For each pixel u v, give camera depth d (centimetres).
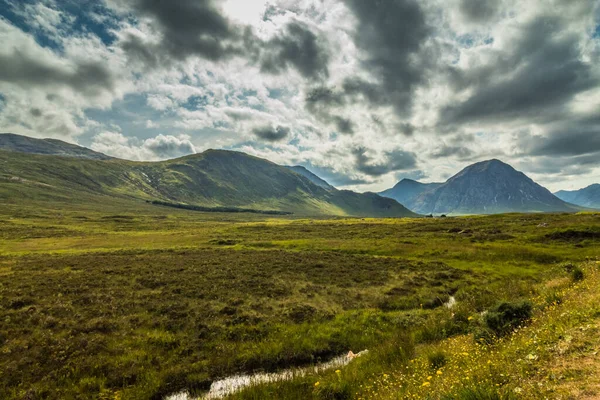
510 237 5600
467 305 2136
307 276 3409
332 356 1886
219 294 2731
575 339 841
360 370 1458
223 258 4488
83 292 2670
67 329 1944
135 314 2245
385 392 1045
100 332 1950
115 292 2702
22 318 2033
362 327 2180
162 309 2342
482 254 4353
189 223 14575
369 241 6088
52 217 14062
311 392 1335
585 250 4128
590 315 998
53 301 2402
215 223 15050
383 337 2005
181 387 1570
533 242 5069
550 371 721
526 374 755
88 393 1445
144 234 9094
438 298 2712
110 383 1529
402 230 7950
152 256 4731
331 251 5278
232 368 1733
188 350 1844
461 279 3272
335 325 2227
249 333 2072
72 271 3506
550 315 1199
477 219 9656
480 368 888
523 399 629
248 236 7956
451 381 859
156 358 1731
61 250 5809
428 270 3700
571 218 7419
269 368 1762
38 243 6925
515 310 1393
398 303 2620
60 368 1573
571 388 618
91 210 19212
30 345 1727
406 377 1130
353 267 3866
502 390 682
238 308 2428
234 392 1471
